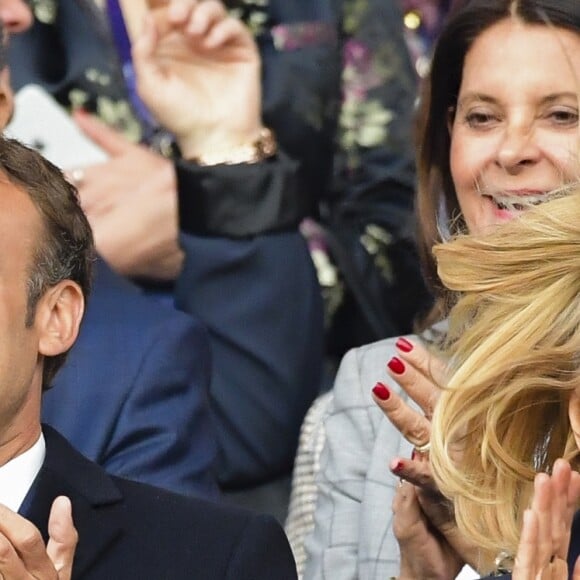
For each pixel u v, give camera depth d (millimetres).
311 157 20297
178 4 18453
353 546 14969
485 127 15109
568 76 14781
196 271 18438
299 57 20578
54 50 20016
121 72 20000
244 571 12375
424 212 15953
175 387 15586
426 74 15867
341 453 15391
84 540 12266
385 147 20641
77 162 19141
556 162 14734
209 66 18781
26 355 12234
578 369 11719
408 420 12734
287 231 18656
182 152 18828
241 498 18125
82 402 15281
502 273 11992
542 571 10523
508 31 15023
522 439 11977
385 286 19922
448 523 12922
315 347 18625
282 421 18250
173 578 12273
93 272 12961
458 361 12125
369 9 21281
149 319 15828
